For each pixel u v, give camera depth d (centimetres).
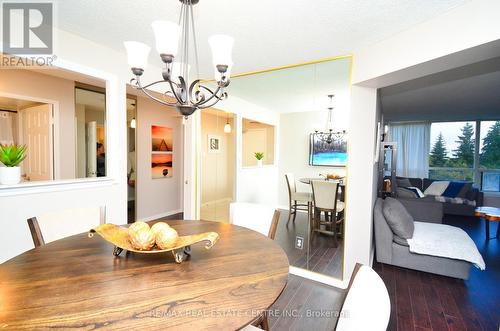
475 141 621
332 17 179
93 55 232
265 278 103
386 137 567
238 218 204
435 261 272
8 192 184
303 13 174
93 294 88
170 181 520
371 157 264
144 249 117
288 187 316
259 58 258
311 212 298
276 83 312
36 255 120
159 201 496
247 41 219
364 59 232
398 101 441
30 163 367
